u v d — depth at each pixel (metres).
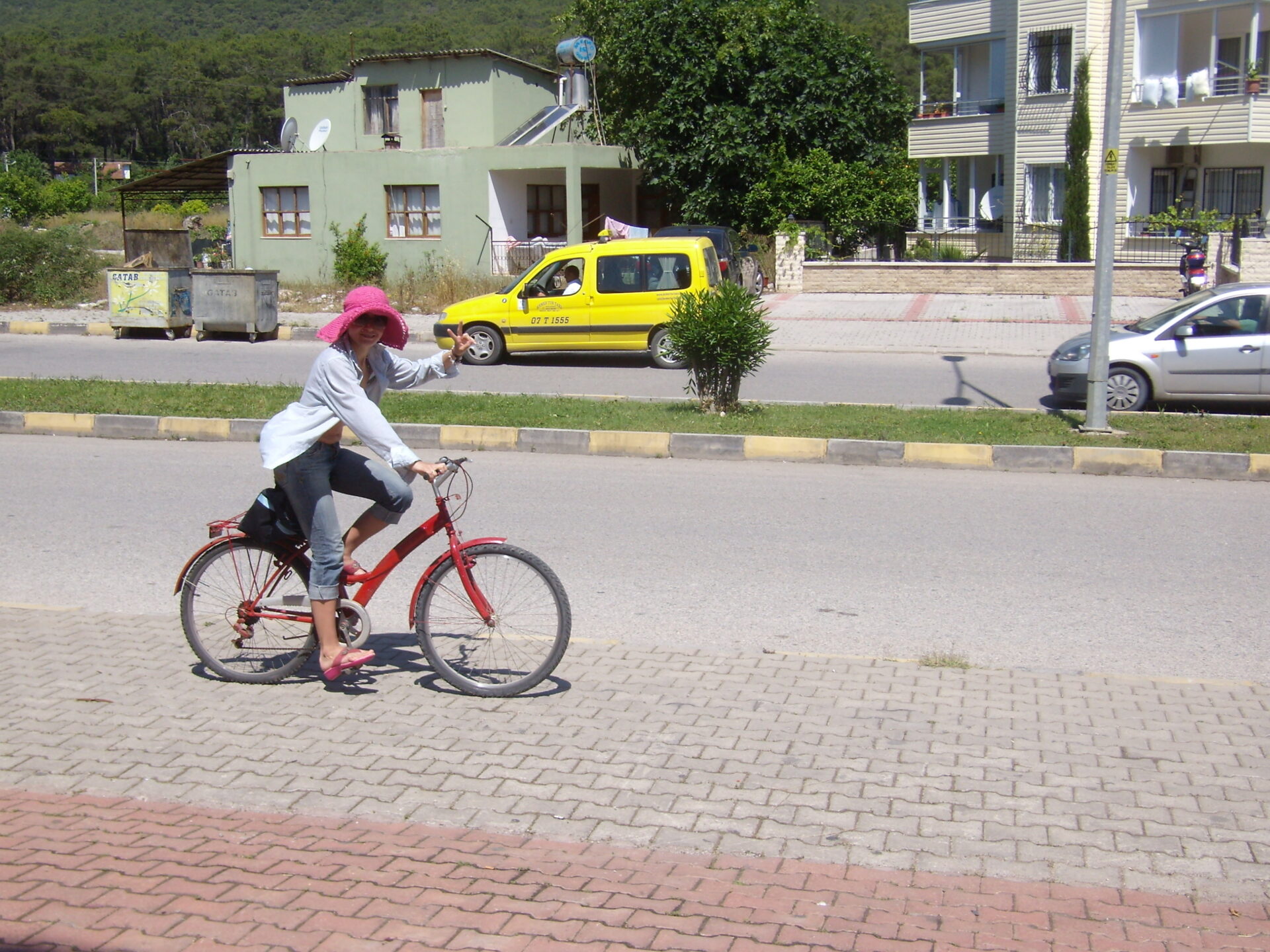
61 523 8.88
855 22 80.50
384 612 6.96
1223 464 10.66
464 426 12.13
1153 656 6.16
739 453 11.53
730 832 4.12
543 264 18.47
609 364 18.73
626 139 31.97
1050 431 11.89
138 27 124.69
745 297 12.82
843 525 8.90
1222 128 28.45
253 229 32.38
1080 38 29.86
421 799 4.37
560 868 3.84
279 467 5.14
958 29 33.47
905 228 34.22
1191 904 3.65
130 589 7.27
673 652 6.06
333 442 5.27
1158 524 8.98
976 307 24.47
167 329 21.97
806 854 3.96
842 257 31.38
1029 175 31.58
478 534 8.66
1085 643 6.37
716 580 7.49
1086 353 13.98
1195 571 7.75
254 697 5.45
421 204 30.73
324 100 34.00
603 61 34.66
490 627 5.46
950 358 19.00
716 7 32.38
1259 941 3.45
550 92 34.22
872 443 11.28
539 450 11.94
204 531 8.68
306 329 22.30
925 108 34.72
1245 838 4.08
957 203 34.91
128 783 4.50
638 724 5.09
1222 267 25.00
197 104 95.44
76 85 95.75
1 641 6.16
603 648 6.11
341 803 4.34
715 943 3.39
